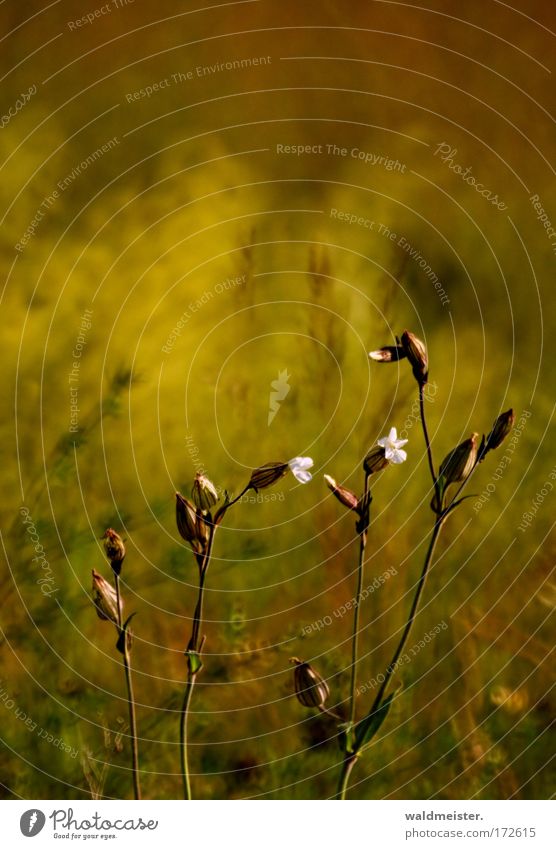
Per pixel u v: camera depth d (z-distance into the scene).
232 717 1.19
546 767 1.17
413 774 1.17
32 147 1.89
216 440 1.37
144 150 2.03
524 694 1.20
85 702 1.19
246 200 1.95
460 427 1.40
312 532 1.31
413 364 1.02
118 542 1.01
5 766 1.15
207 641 1.25
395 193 2.02
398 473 1.35
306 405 1.38
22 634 1.21
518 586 1.27
